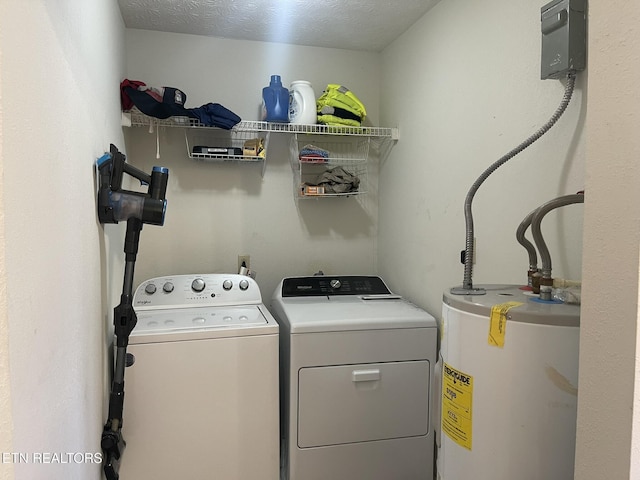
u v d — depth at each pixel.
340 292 2.25
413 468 1.86
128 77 2.27
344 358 1.77
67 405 0.95
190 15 2.10
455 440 1.00
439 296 1.94
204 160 2.39
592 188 0.66
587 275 0.67
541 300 0.99
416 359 1.85
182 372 1.63
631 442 0.61
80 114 1.10
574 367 0.86
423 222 2.08
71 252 0.99
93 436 1.25
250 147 2.27
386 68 2.52
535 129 1.37
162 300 2.01
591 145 0.66
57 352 0.87
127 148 2.20
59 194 0.90
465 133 1.73
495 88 1.55
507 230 1.49
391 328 1.82
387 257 2.52
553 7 1.20
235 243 2.46
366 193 2.62
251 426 1.70
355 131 2.36
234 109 2.41
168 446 1.63
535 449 0.88
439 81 1.93
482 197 1.62
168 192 2.36
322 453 1.77
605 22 0.63
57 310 0.87
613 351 0.63
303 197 2.47
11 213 0.64
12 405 0.63
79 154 1.09
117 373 1.45
